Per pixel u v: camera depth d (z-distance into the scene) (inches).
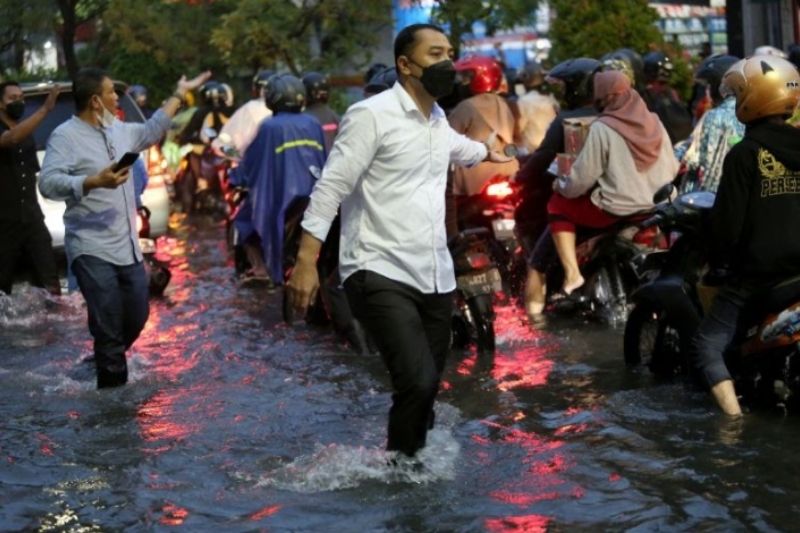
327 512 309.7
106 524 310.5
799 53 674.8
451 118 597.0
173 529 304.5
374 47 1258.0
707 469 332.2
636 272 504.7
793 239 370.0
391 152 322.0
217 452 365.1
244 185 667.4
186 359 495.5
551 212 533.6
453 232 489.7
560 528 295.1
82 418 408.8
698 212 410.0
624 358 450.6
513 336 509.7
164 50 1269.7
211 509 316.8
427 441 357.7
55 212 698.8
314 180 593.6
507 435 369.1
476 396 417.7
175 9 1267.2
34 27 1147.9
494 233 584.4
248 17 1177.4
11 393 446.3
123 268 442.9
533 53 1512.1
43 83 740.0
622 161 517.7
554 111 760.3
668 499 311.7
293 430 386.0
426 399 327.6
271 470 345.1
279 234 587.2
